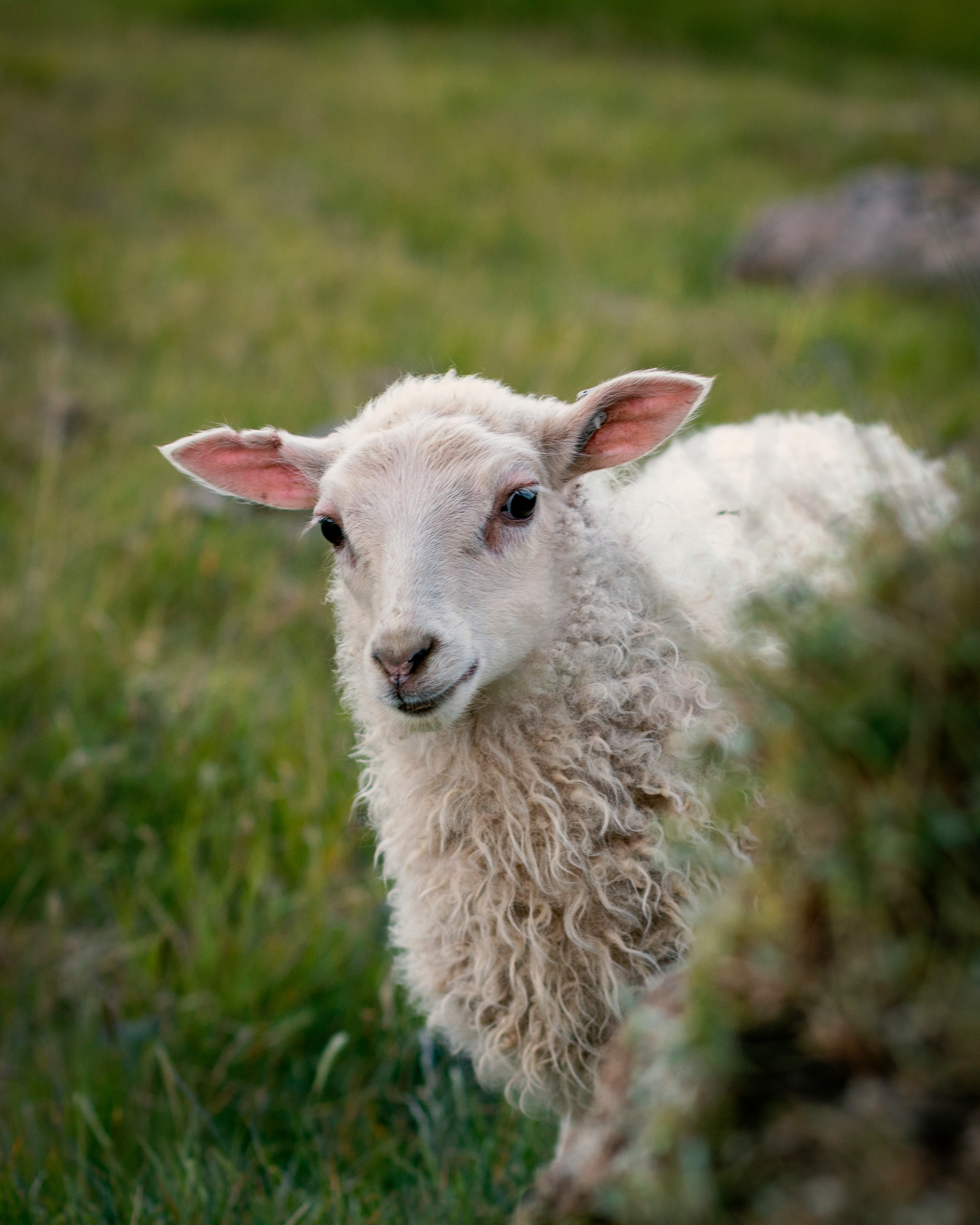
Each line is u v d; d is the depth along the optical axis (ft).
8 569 19.81
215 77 66.90
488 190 48.67
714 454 13.67
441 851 10.57
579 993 10.03
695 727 9.95
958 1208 4.76
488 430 10.79
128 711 17.06
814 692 5.69
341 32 84.28
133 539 20.67
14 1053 13.26
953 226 11.34
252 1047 12.91
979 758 5.24
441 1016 10.93
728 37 84.74
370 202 46.50
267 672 18.30
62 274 35.37
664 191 50.03
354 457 10.68
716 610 10.87
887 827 5.27
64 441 25.13
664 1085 5.78
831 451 13.16
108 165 49.60
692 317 33.83
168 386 28.12
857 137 58.85
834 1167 5.03
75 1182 11.23
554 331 31.04
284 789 15.55
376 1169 11.60
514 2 89.51
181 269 36.88
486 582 10.21
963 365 28.66
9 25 78.43
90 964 14.06
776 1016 5.44
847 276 38.70
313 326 31.53
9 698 17.22
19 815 15.61
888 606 5.68
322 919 14.11
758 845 9.56
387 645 9.75
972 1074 4.90
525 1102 10.83
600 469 11.35
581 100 65.16
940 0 89.56
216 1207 10.61
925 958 5.15
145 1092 12.56
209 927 13.85
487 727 10.33
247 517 22.81
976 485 6.00
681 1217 5.32
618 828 10.01
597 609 10.55
